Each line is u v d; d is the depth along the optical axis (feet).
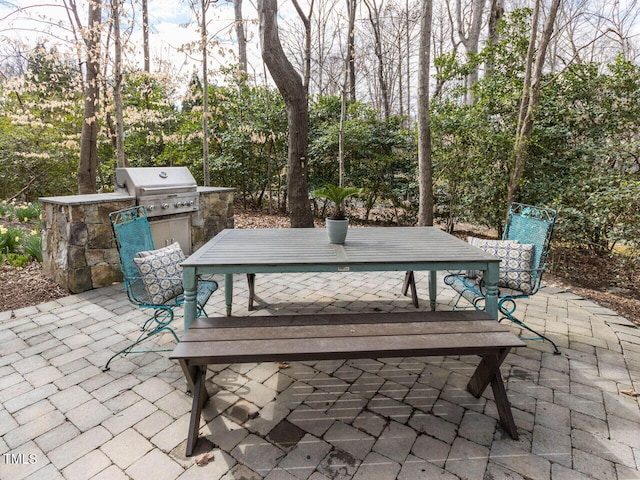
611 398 6.54
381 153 22.58
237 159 24.80
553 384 6.96
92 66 18.24
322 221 23.84
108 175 26.99
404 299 11.17
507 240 9.48
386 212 23.80
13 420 5.91
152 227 12.90
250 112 23.97
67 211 10.94
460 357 8.02
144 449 5.34
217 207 15.58
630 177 12.39
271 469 4.99
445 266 7.07
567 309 10.51
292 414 6.15
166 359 7.77
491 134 15.99
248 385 6.97
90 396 6.54
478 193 16.76
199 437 5.59
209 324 6.08
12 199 23.85
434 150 19.61
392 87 52.70
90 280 11.57
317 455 5.25
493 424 5.90
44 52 16.80
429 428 5.81
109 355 7.90
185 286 6.70
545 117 15.46
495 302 7.18
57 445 5.40
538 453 5.27
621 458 5.17
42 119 24.63
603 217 12.14
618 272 12.62
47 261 12.13
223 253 7.39
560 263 14.12
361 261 6.89
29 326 9.18
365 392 6.78
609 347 8.34
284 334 5.74
